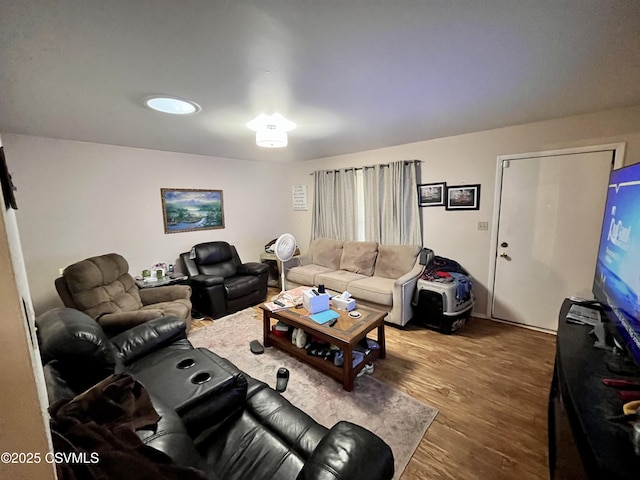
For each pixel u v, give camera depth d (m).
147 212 3.54
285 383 2.06
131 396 1.07
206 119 2.34
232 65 1.46
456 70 1.57
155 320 2.17
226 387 1.38
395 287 2.96
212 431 1.29
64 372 1.33
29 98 1.78
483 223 3.15
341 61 1.44
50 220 2.85
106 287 2.62
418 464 1.45
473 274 3.28
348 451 0.85
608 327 1.45
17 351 0.37
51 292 2.87
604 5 1.04
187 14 1.04
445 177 3.34
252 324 3.22
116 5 0.97
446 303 2.85
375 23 1.13
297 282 4.07
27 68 1.40
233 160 4.43
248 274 4.04
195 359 1.66
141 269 3.52
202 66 1.46
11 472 0.37
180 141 3.13
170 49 1.29
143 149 3.46
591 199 2.54
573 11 1.07
